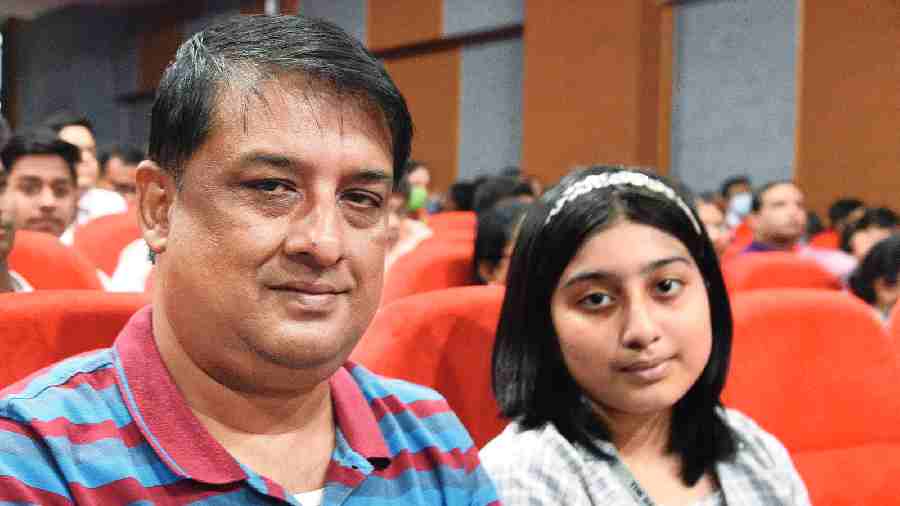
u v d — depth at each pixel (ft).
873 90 15.98
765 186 12.39
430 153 24.54
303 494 1.95
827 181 16.60
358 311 1.83
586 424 3.28
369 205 1.84
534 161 20.77
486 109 22.95
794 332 4.08
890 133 15.75
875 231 11.88
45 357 2.97
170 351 1.91
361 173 1.80
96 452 1.79
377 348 3.58
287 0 27.89
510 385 3.34
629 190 3.16
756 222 12.53
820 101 16.67
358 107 1.81
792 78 17.07
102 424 1.84
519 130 22.16
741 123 17.84
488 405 3.80
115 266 7.63
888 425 4.17
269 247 1.73
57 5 36.42
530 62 20.84
